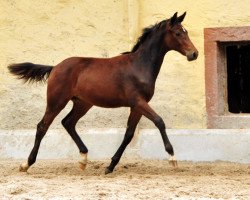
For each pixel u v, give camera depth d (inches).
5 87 512.1
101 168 445.4
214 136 473.4
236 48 514.3
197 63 487.8
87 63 424.8
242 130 472.1
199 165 459.2
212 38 485.7
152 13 496.1
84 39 503.8
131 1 492.7
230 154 468.1
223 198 324.5
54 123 503.5
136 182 373.7
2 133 506.6
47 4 508.1
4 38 513.7
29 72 430.0
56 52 507.5
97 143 488.1
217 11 485.4
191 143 475.5
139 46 423.2
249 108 517.0
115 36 499.5
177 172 424.8
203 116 485.7
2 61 513.7
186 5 490.6
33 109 508.7
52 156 492.4
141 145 482.3
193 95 487.5
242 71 515.2
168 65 491.2
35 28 510.0
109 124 497.7
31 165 439.5
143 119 490.9
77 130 496.7
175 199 320.2
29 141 498.6
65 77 418.9
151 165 457.7
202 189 350.0
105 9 500.1
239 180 386.0
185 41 413.1
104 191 341.7
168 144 405.7
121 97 418.3
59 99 419.2
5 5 513.7
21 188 349.4
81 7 503.5
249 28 479.5
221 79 493.4
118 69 418.0
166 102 490.9
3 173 423.5
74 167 450.9
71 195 331.9
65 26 506.0
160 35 418.3
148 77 414.9
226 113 496.7
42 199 322.3
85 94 421.7
